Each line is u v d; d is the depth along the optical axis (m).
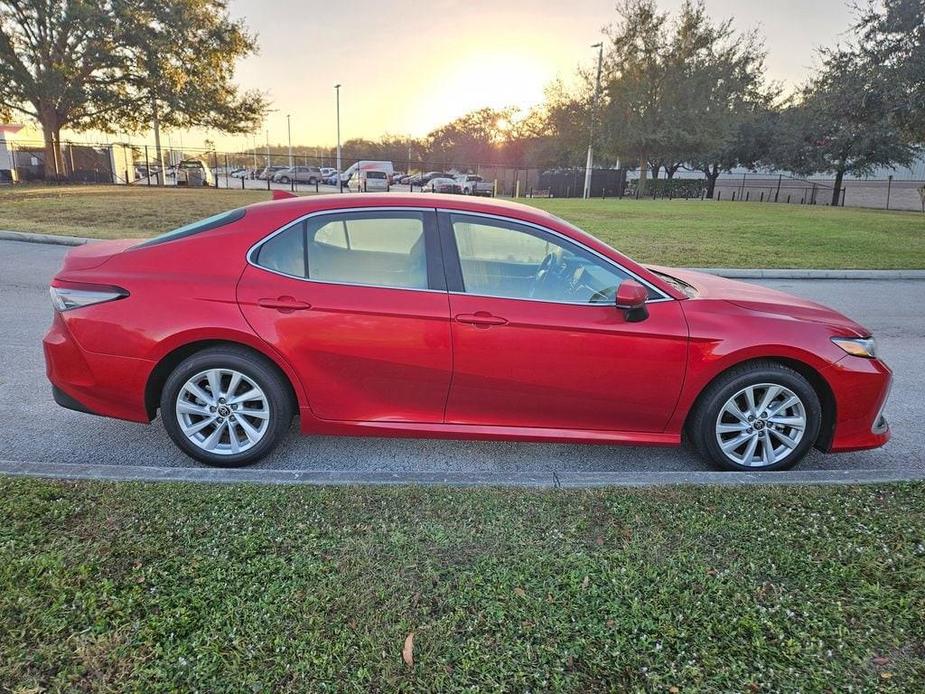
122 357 3.46
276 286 3.45
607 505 3.03
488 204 3.67
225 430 3.60
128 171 37.59
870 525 2.88
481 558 2.60
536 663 2.05
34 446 3.82
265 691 1.91
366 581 2.43
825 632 2.22
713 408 3.59
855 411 3.62
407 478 3.24
